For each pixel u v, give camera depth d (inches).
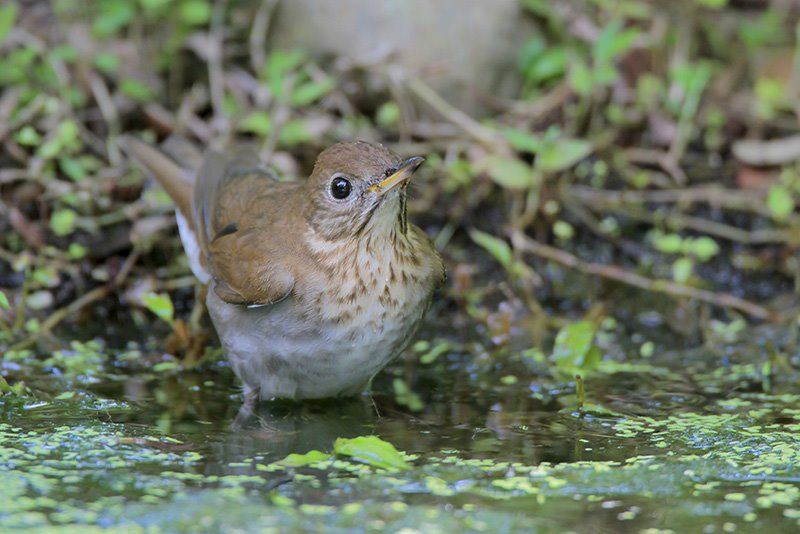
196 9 551.5
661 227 532.4
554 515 310.0
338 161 360.2
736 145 557.0
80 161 514.6
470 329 477.4
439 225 521.7
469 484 329.4
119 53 560.7
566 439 367.6
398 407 398.9
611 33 532.4
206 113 562.3
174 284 486.9
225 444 359.3
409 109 546.9
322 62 553.9
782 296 504.7
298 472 335.3
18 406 386.9
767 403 403.9
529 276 499.2
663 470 342.0
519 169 503.5
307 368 375.6
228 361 421.4
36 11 572.4
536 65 552.7
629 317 490.6
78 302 471.5
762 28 602.9
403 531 298.4
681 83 545.0
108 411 386.0
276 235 373.4
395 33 544.4
